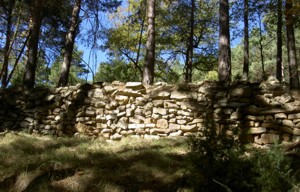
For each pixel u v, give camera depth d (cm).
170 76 2191
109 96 866
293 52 1276
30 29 1518
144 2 1941
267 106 729
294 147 614
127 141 783
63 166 557
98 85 889
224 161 399
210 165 398
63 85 1175
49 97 930
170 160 584
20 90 973
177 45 2206
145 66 1030
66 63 1202
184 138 756
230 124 746
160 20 2089
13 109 962
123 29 2130
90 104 877
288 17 1262
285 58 2589
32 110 938
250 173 371
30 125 927
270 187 348
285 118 711
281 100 724
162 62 2195
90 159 604
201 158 407
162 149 677
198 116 784
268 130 714
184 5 1981
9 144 705
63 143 759
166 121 805
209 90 792
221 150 408
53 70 2498
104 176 517
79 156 623
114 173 534
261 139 712
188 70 1869
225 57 944
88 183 496
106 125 848
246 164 380
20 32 1605
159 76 2231
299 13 1197
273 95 735
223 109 763
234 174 376
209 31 2181
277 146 386
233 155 396
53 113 915
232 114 750
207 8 2139
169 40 2127
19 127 937
